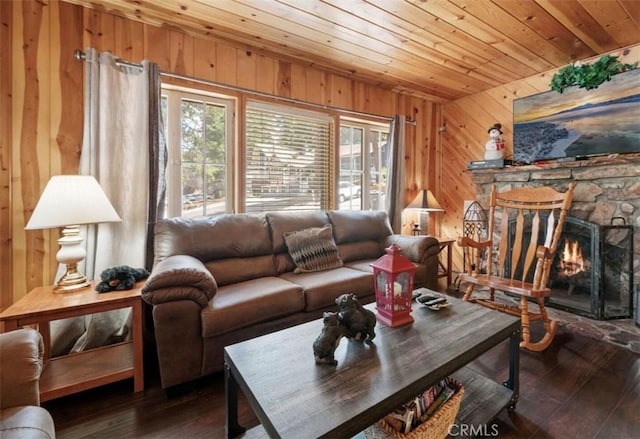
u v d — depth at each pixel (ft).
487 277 7.79
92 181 5.95
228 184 8.98
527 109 10.72
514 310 7.42
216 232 7.38
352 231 9.65
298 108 9.97
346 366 3.52
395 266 4.57
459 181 13.37
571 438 4.27
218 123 8.80
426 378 3.36
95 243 6.87
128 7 6.88
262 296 6.06
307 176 10.45
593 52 9.06
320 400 2.95
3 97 6.23
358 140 12.03
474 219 11.72
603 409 4.83
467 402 4.73
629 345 6.77
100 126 6.86
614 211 8.47
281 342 4.11
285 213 8.89
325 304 6.87
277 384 3.19
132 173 7.23
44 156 6.59
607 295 8.59
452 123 13.55
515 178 10.53
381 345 3.98
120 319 6.88
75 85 6.83
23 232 6.47
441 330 4.40
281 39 8.29
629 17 7.28
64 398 5.18
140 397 5.24
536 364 6.13
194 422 4.67
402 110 12.64
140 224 7.29
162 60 7.72
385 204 12.17
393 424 3.64
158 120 7.41
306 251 8.22
